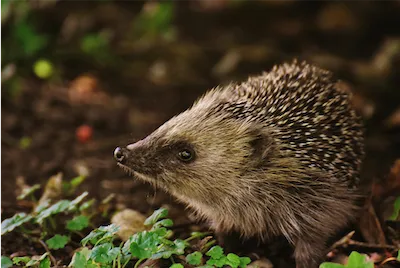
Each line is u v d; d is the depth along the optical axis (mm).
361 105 10461
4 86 10688
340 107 7383
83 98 11047
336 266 5652
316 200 6879
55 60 11812
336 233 7281
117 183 8602
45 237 7156
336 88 7715
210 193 7062
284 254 7270
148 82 11883
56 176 8375
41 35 11969
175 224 7613
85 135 9820
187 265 6414
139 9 14102
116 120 10531
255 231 7242
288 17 14836
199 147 6922
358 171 7488
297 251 7027
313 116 7062
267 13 14953
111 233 6094
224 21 14555
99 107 10852
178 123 7051
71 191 8172
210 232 7434
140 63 12406
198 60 12641
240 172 6945
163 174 6949
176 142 6922
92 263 5863
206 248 6902
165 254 5906
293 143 6844
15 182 8609
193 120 7039
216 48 13047
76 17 12914
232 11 14977
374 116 10578
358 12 14492
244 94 7336
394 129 10086
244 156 6914
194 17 14586
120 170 8969
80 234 7156
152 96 11422
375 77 11812
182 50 12781
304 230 6938
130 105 11039
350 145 7258
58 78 11453
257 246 7410
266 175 6891
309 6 15156
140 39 12898
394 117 10094
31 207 7953
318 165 6863
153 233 5953
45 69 10859
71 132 10125
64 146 9695
